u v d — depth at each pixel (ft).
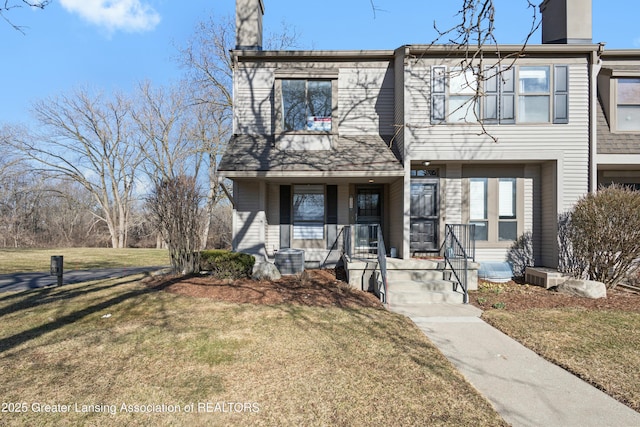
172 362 13.56
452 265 27.35
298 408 10.39
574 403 10.93
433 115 29.99
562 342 16.06
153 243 122.83
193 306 21.76
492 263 31.40
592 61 29.78
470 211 32.17
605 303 22.68
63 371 12.73
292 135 32.58
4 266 44.96
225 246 109.29
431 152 29.91
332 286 27.12
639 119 31.37
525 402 10.97
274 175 29.66
